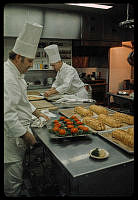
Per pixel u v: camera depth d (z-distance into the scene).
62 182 1.29
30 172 1.64
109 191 1.21
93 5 2.80
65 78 3.06
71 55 5.23
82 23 4.74
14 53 1.60
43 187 1.39
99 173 1.16
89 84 5.17
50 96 3.16
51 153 1.41
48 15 4.36
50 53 3.05
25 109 1.76
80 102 2.69
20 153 1.73
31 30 1.59
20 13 4.08
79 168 1.17
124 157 1.31
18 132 1.50
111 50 5.36
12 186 1.73
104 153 1.33
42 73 5.04
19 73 1.64
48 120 1.98
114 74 5.58
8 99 1.46
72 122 1.77
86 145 1.51
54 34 4.50
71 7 4.29
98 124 1.79
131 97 3.66
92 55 5.59
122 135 1.53
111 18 5.03
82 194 1.13
